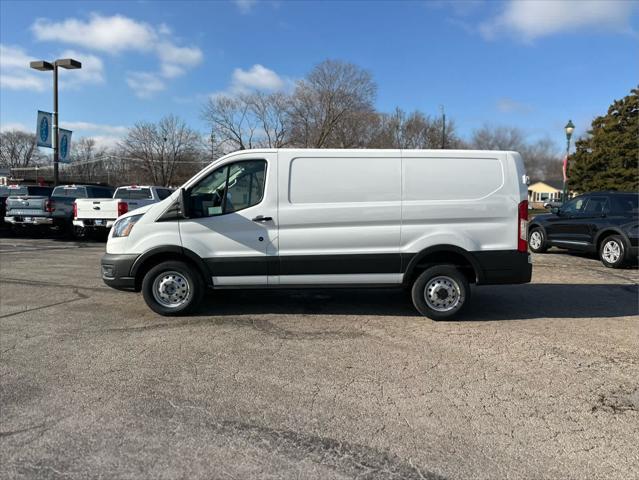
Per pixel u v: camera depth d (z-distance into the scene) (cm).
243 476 273
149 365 438
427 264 587
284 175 573
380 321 586
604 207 1096
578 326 573
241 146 5381
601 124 3456
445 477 275
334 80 4834
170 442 308
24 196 1535
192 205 580
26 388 386
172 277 592
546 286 822
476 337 526
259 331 540
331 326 562
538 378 416
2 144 8294
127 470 277
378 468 282
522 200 575
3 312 620
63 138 1973
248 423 333
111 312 620
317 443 309
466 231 573
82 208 1470
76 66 1931
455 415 348
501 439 316
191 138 6956
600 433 325
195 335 525
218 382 402
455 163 575
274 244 576
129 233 583
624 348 495
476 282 581
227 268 580
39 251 1265
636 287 814
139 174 7138
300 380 407
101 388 388
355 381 405
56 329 546
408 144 5388
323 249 577
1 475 270
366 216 570
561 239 1210
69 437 312
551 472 280
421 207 570
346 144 4925
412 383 402
